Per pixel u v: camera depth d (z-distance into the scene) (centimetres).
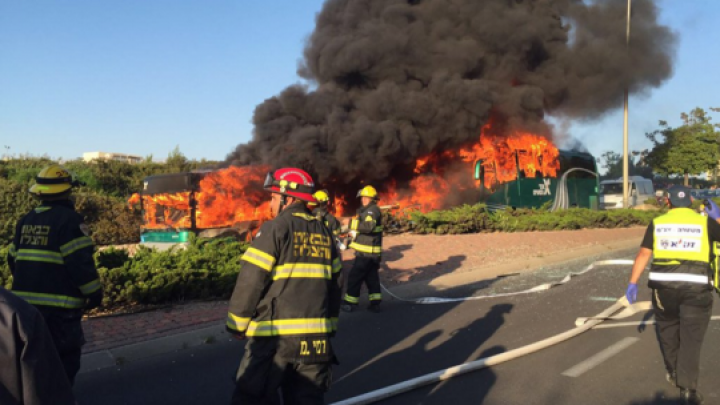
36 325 172
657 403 454
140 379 529
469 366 527
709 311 442
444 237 1585
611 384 497
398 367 552
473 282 1052
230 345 637
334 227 863
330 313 351
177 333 652
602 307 812
